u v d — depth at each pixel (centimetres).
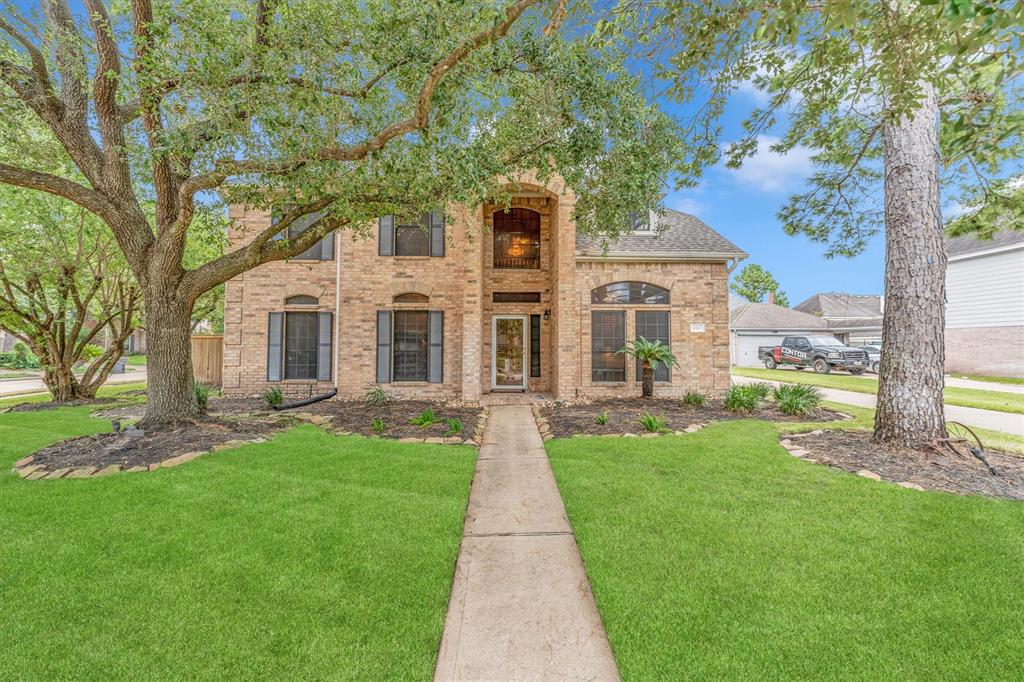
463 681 212
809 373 1959
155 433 625
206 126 520
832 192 780
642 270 1136
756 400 902
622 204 644
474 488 482
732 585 283
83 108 622
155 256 643
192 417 679
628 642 234
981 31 217
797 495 426
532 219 1227
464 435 697
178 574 297
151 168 625
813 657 220
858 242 821
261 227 1110
